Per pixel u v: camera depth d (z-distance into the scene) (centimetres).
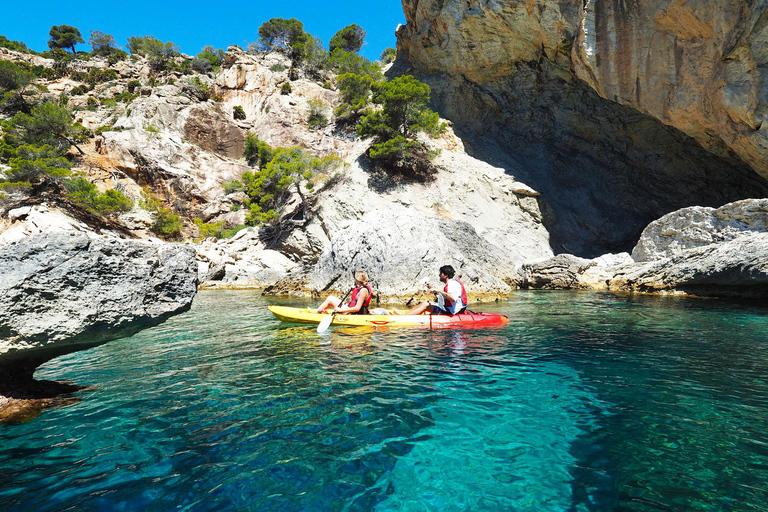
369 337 614
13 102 3791
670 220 1508
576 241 2569
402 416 306
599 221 2623
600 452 250
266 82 4362
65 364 464
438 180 2717
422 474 226
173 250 377
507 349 532
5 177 2806
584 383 385
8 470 230
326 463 238
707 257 1201
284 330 682
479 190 2675
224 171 3719
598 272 1585
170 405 329
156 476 224
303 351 523
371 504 199
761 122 1470
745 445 257
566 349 530
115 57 5241
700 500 199
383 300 1098
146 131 3609
